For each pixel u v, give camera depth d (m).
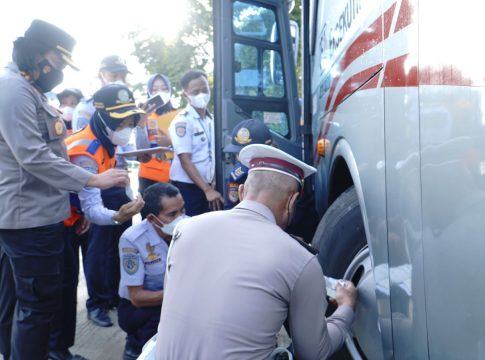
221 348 1.60
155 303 2.79
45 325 2.63
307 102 3.82
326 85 2.96
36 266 2.54
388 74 1.67
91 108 4.27
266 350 1.64
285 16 4.36
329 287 2.09
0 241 2.57
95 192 2.91
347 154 2.26
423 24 1.45
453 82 1.33
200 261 1.72
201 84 3.97
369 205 1.85
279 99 4.29
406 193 1.52
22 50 2.45
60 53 2.51
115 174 2.61
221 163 3.86
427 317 1.44
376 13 1.84
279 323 1.66
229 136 3.90
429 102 1.42
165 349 1.69
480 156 1.27
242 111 4.03
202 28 8.85
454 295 1.35
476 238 1.29
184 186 4.02
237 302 1.62
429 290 1.43
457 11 1.33
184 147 3.89
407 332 1.56
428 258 1.42
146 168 4.48
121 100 2.98
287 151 4.25
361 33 2.05
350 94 2.22
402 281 1.57
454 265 1.35
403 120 1.55
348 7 2.33
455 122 1.33
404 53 1.55
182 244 1.79
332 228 2.39
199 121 4.02
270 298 1.62
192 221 1.85
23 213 2.48
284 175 1.81
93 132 3.01
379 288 1.77
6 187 2.47
